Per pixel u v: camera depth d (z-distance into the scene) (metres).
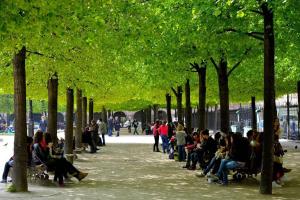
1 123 90.19
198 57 20.59
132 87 35.56
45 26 10.53
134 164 24.25
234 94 37.88
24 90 14.70
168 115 42.81
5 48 12.10
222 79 22.70
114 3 14.13
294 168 21.19
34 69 20.06
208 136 20.30
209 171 18.80
